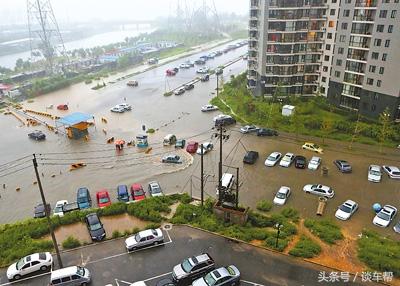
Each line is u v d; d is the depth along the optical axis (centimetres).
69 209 4816
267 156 6412
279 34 8350
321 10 8194
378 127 6894
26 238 3975
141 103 9988
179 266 3381
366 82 7375
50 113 9350
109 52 18112
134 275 3428
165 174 5934
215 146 6894
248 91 9856
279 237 3897
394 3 6475
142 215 4350
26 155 6869
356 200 5050
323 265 3472
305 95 8975
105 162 6444
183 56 17538
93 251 3788
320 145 6762
